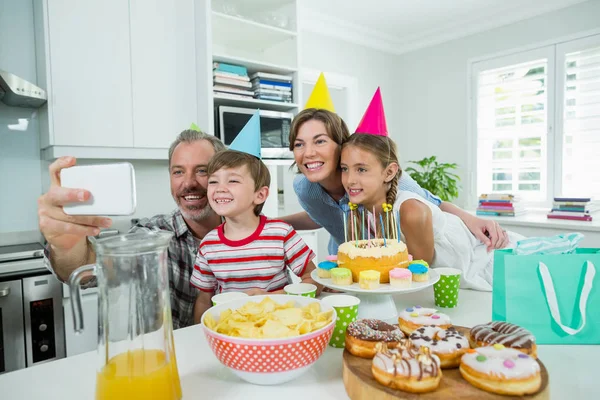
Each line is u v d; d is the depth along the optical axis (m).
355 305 0.65
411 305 0.85
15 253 1.68
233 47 2.69
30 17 2.06
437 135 3.70
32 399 0.50
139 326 0.44
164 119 2.17
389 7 3.08
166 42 2.17
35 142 2.11
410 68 3.87
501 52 3.22
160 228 1.13
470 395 0.43
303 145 1.01
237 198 0.91
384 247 0.77
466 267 1.07
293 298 0.63
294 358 0.48
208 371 0.56
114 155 2.04
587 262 0.63
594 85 2.81
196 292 1.14
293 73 2.57
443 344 0.50
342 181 0.98
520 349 0.48
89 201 0.46
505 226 2.87
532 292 0.63
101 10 1.96
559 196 3.01
